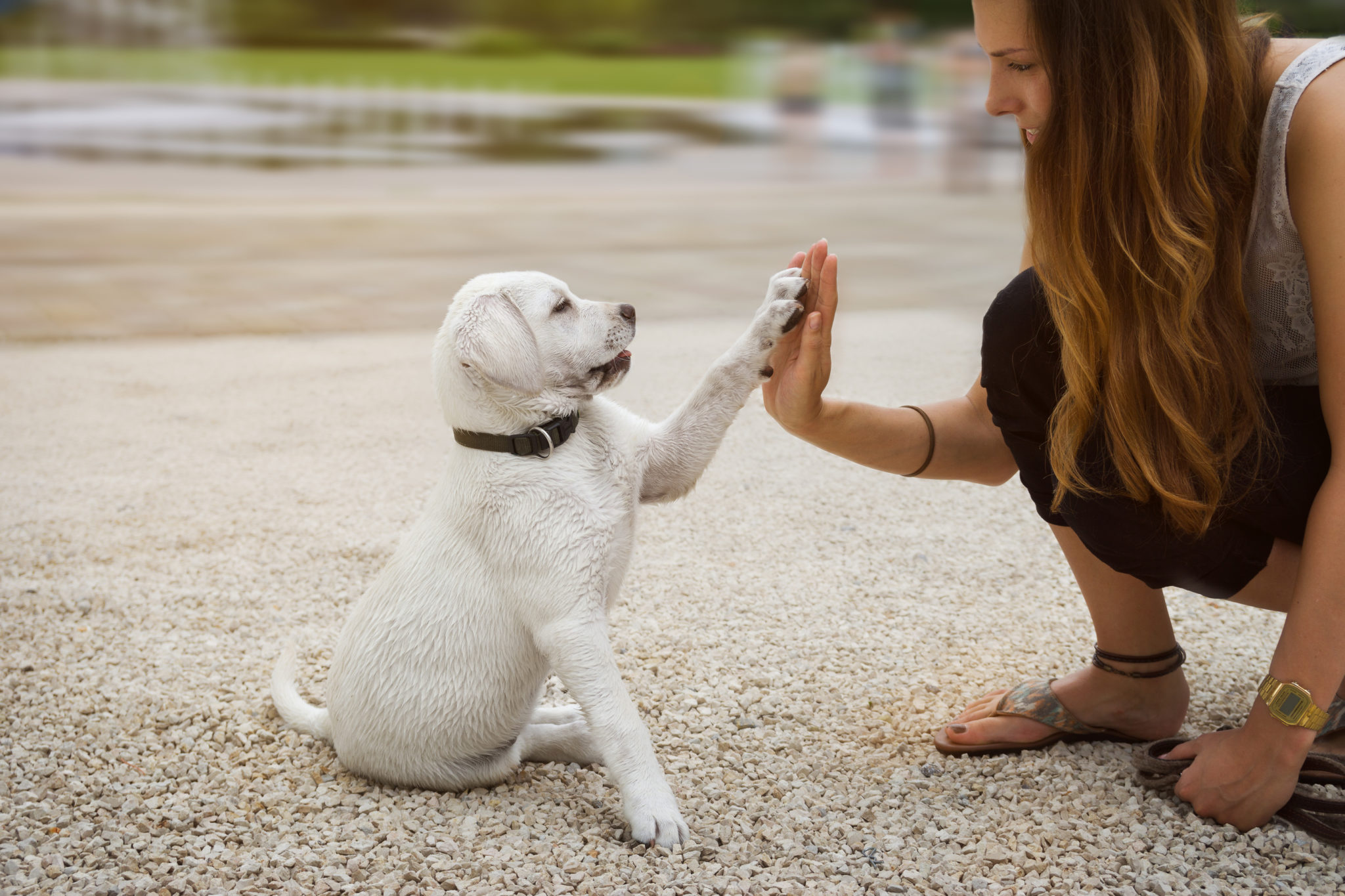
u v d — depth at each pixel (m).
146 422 5.45
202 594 3.69
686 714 2.95
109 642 3.38
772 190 15.13
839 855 2.33
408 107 26.80
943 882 2.22
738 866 2.31
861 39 45.97
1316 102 2.05
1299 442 2.24
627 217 12.61
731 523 4.25
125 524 4.24
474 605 2.55
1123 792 2.51
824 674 3.16
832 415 2.63
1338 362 2.07
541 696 3.05
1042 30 2.12
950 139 16.64
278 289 8.64
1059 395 2.40
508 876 2.27
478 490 2.55
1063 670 3.13
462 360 2.46
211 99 27.16
